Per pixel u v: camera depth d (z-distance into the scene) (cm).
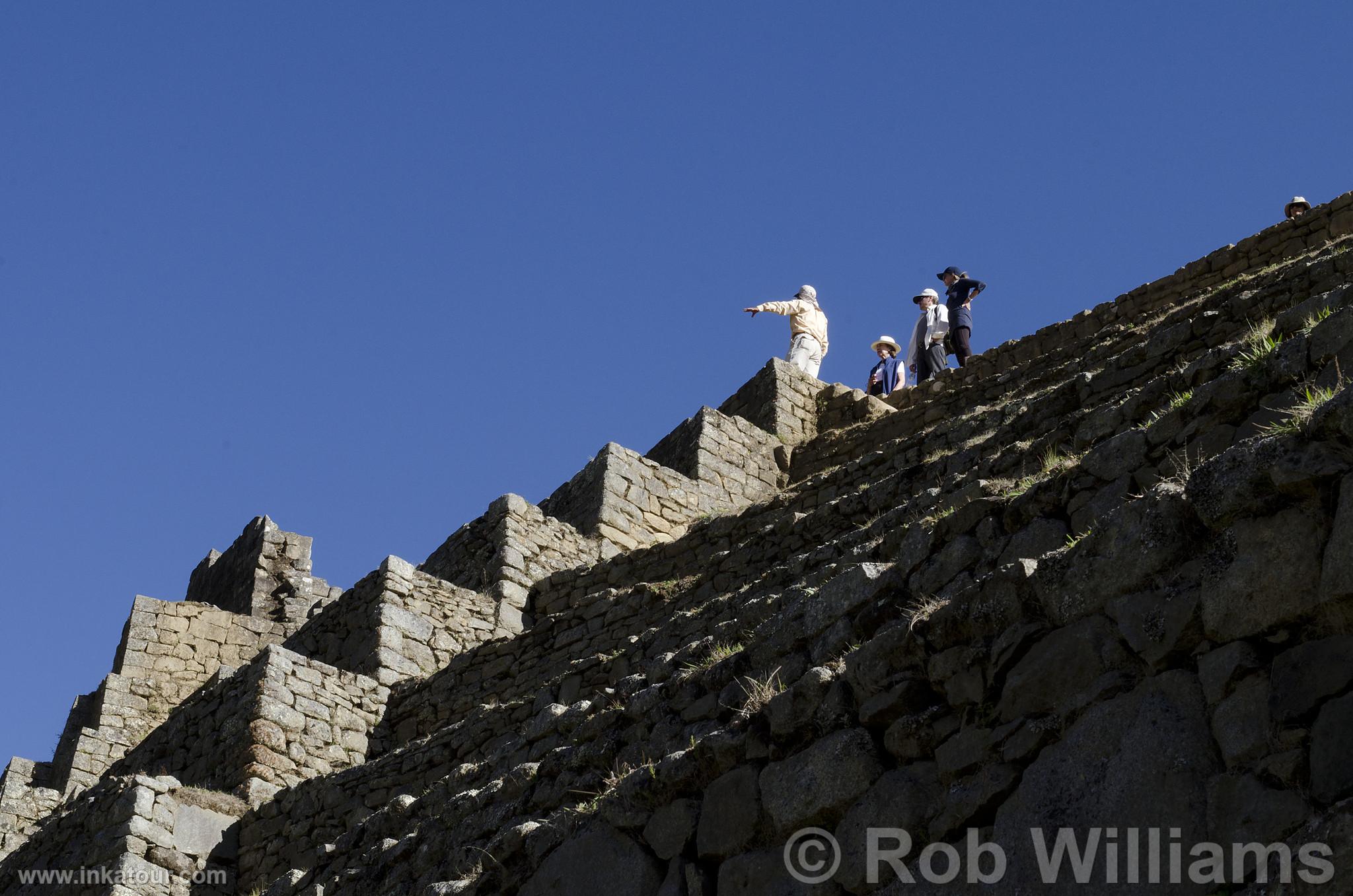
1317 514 534
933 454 1752
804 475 2484
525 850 809
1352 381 589
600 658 1484
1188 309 1878
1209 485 569
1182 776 532
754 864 679
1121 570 591
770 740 702
